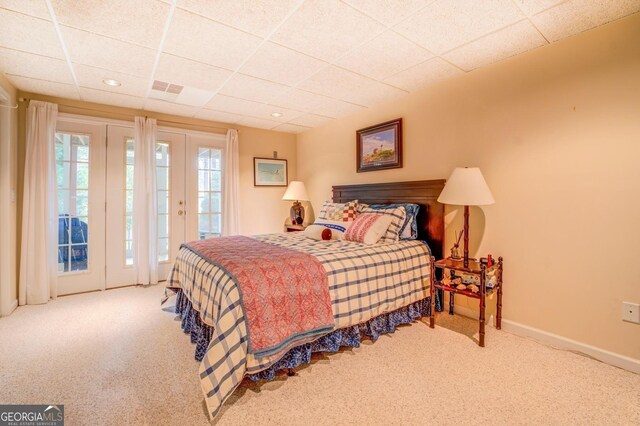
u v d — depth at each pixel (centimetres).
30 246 305
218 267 192
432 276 253
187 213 417
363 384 175
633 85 184
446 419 147
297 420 147
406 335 238
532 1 173
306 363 195
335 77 280
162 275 400
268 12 184
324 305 193
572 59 209
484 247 260
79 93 319
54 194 322
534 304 230
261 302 167
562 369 189
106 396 165
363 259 224
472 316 271
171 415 150
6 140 280
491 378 180
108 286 362
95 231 354
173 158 405
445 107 287
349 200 388
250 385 173
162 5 177
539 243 227
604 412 152
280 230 495
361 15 187
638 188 184
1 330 247
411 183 311
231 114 398
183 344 225
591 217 202
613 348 195
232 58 244
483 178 234
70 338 234
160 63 252
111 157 363
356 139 384
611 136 193
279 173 491
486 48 226
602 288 199
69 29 200
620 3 174
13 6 175
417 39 215
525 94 233
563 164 214
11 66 254
